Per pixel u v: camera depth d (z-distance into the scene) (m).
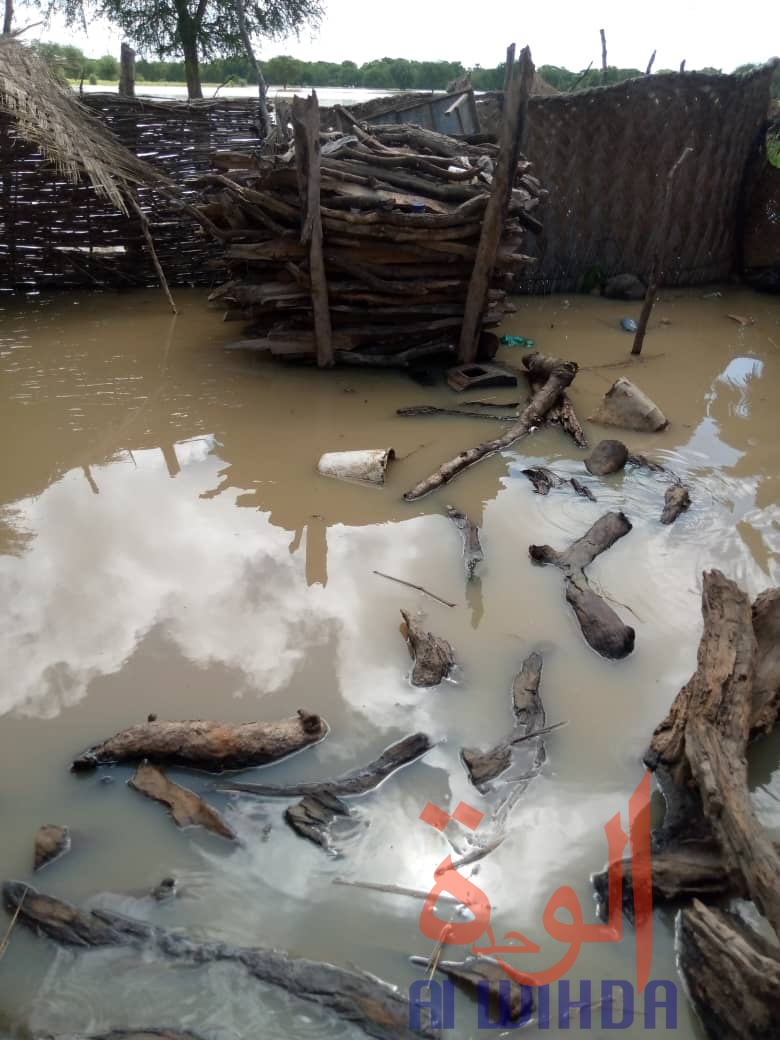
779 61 9.77
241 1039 2.33
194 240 9.66
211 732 3.23
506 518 4.98
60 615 4.02
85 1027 2.36
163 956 2.55
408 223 6.51
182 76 16.25
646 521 4.94
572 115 9.25
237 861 2.86
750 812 2.69
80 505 5.00
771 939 2.57
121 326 8.36
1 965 2.53
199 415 6.29
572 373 6.47
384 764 3.23
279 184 6.69
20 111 7.62
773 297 10.22
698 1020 2.40
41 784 3.14
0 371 7.09
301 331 7.19
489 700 3.59
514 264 7.02
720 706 3.11
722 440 6.05
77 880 2.78
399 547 4.66
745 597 3.54
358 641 3.90
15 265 9.27
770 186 10.09
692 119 9.50
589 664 3.82
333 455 5.52
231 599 4.17
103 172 7.77
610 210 9.82
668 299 10.02
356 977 2.49
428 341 7.32
